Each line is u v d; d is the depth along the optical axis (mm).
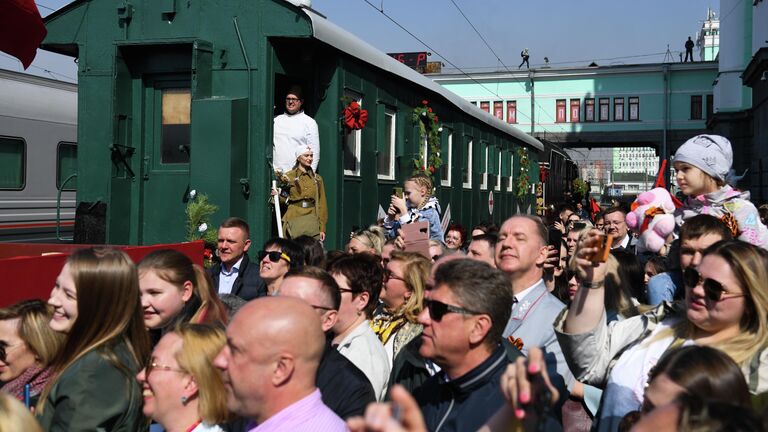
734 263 3055
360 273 4262
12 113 12039
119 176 8242
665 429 1900
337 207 8930
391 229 8578
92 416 3162
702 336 3174
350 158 9578
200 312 4156
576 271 3338
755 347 2982
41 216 12578
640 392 3176
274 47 8109
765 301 2998
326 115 8914
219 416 3088
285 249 5770
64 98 13195
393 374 3734
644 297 5488
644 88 46312
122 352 3332
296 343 2658
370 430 1692
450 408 3119
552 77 47531
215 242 7477
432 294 3066
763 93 25500
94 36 8359
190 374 3068
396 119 11234
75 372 3227
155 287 4020
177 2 8188
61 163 13062
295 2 8422
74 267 3342
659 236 5352
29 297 4684
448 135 14336
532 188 23953
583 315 3303
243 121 7922
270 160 8016
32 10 6926
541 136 47688
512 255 4113
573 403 4605
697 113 45500
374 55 10008
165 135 8383
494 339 3053
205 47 8023
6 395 2301
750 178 30719
